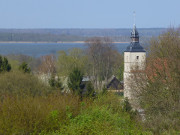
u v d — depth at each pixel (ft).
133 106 328.29
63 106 187.62
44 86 408.26
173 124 162.50
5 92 364.58
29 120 166.71
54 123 169.78
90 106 202.39
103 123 156.66
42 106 180.45
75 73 447.42
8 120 162.50
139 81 327.47
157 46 338.95
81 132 152.05
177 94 258.57
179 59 270.26
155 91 283.18
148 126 169.48
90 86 408.87
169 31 371.56
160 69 292.20
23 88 382.83
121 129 157.48
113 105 246.88
